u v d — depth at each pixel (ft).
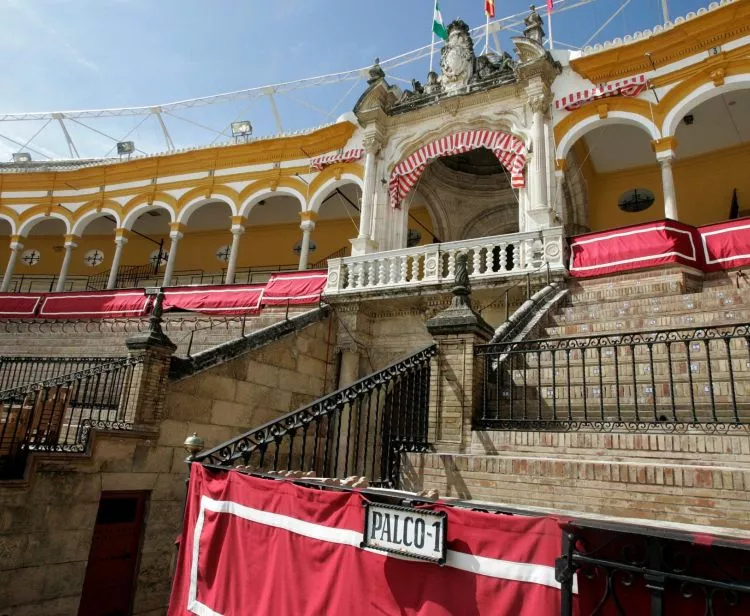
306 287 51.55
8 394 27.68
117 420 28.50
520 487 16.81
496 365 21.56
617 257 39.63
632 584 8.81
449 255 45.01
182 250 91.86
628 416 21.15
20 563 23.31
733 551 7.93
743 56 46.47
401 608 10.86
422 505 11.40
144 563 27.96
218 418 33.35
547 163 51.01
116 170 79.97
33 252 95.25
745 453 15.53
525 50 53.47
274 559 13.23
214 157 74.59
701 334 22.61
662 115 49.29
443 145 57.62
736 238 38.06
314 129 67.67
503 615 9.75
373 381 20.45
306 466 38.24
